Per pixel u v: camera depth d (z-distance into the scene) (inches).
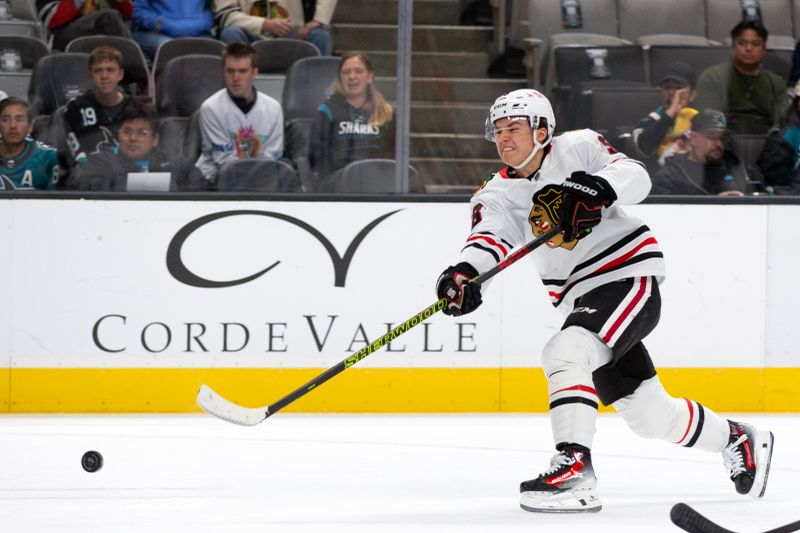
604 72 792.3
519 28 783.1
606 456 598.2
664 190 782.5
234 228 730.8
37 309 723.4
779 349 757.9
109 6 772.6
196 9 782.5
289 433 663.8
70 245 723.4
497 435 663.1
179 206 727.7
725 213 753.0
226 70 753.0
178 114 757.3
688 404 485.1
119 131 753.6
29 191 721.6
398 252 739.4
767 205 754.2
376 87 759.7
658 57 799.1
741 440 486.9
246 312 732.0
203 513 449.7
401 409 740.7
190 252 729.6
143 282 727.1
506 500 479.2
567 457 448.8
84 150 754.2
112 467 556.4
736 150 783.7
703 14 808.3
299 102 760.3
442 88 772.6
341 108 759.1
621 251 467.8
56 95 754.2
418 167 771.4
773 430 690.2
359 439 646.5
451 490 503.5
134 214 725.9
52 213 721.6
